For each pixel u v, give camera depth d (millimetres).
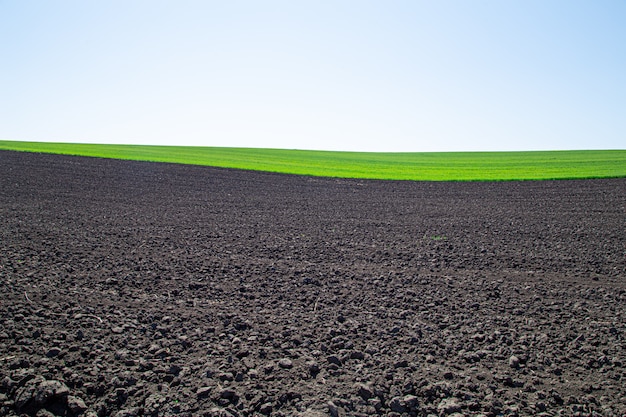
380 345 4570
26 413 3217
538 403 3553
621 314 5566
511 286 6719
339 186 22703
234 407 3385
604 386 3844
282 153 52500
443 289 6516
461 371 4070
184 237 9844
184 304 5559
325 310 5543
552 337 4855
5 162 24766
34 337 4367
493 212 15102
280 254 8531
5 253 7551
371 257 8477
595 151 61781
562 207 16375
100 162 27672
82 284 6105
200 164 30234
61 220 11258
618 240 10406
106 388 3561
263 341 4574
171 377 3775
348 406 3439
